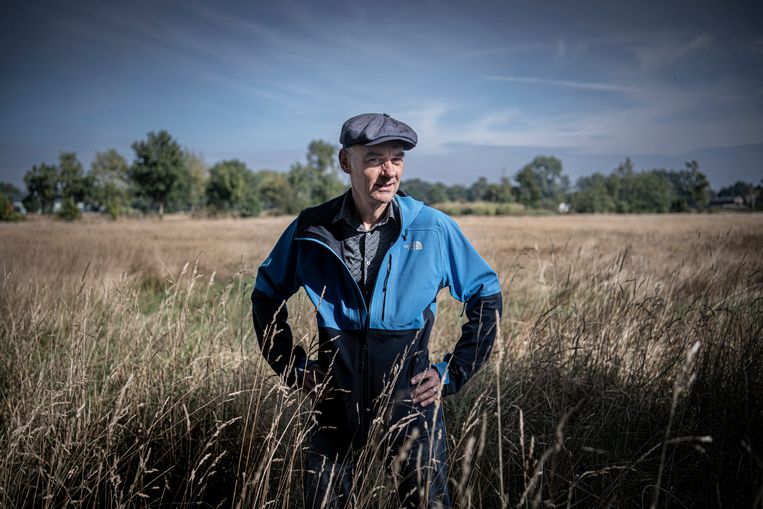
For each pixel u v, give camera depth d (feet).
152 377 8.10
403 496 5.22
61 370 8.17
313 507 5.32
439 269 5.41
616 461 6.94
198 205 255.91
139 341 9.20
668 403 8.02
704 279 15.14
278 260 5.93
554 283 12.96
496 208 240.53
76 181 244.42
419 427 5.20
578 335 8.82
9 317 10.67
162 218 191.42
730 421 7.46
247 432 7.02
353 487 5.04
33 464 6.77
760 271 10.39
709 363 8.25
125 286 10.18
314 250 5.46
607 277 11.59
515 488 6.93
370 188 5.03
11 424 7.18
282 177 283.38
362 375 5.24
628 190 287.89
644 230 79.15
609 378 8.55
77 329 8.96
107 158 247.91
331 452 5.40
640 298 10.47
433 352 10.51
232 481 7.01
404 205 5.47
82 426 7.10
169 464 7.13
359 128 4.90
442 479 5.26
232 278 8.84
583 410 7.95
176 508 6.82
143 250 39.52
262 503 5.58
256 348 9.34
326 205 5.61
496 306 5.54
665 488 6.82
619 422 7.69
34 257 27.89
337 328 5.30
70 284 16.21
